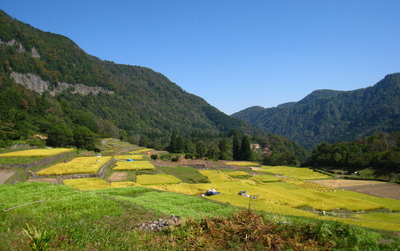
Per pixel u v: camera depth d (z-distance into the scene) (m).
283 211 24.30
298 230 10.47
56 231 10.03
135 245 9.41
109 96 195.62
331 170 76.44
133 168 53.34
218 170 67.25
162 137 166.62
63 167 43.78
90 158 58.88
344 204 34.97
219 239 9.49
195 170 62.62
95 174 40.75
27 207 14.46
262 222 10.50
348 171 72.25
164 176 48.19
